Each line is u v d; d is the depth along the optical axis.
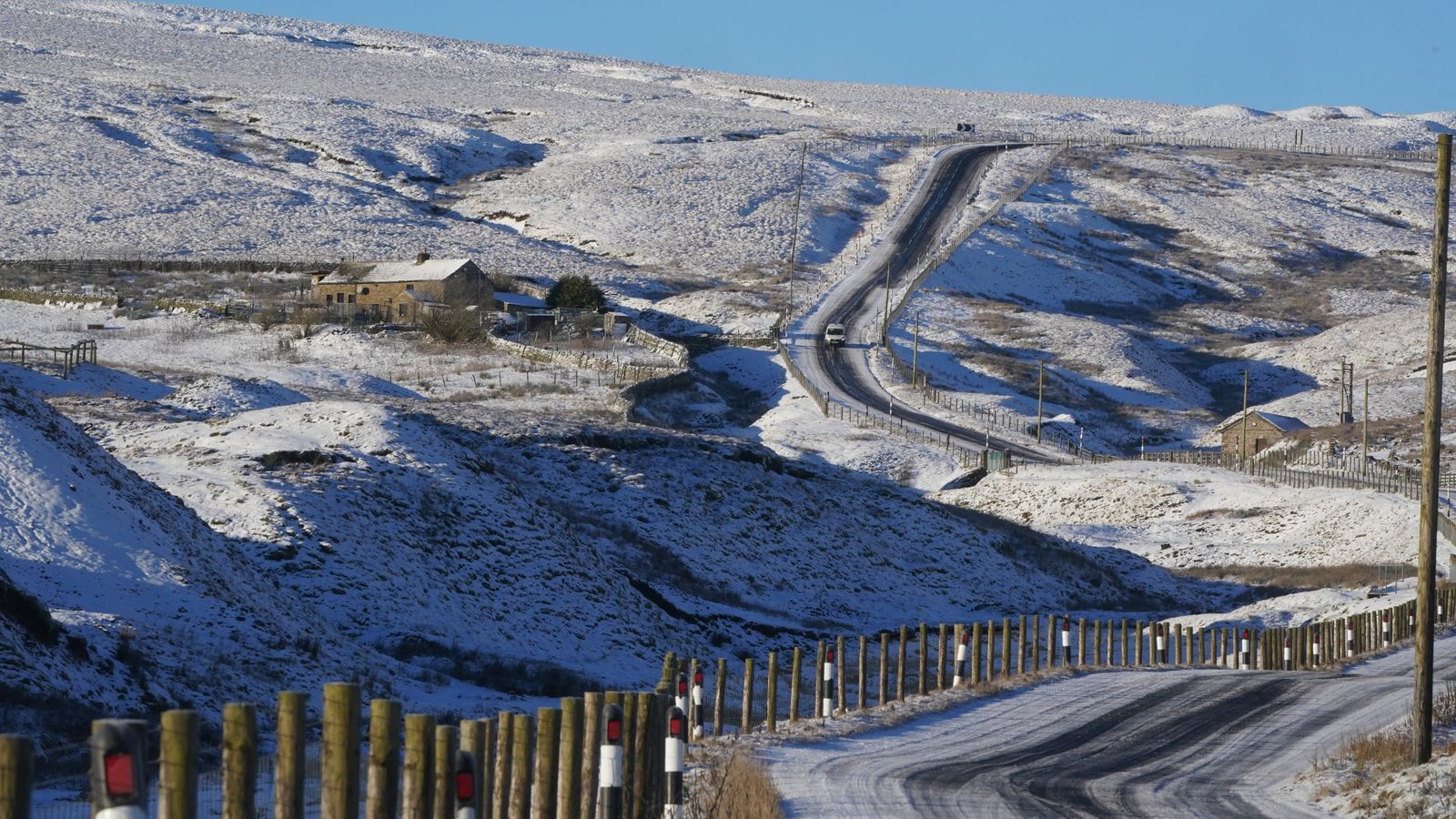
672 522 163.12
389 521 121.00
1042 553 195.50
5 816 21.03
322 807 26.48
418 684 88.94
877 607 160.00
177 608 84.75
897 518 192.25
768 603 151.38
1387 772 59.50
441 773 29.17
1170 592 192.12
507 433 178.12
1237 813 51.53
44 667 66.38
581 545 137.12
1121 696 83.25
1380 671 103.56
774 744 64.31
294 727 26.31
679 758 42.91
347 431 139.12
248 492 119.00
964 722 73.38
